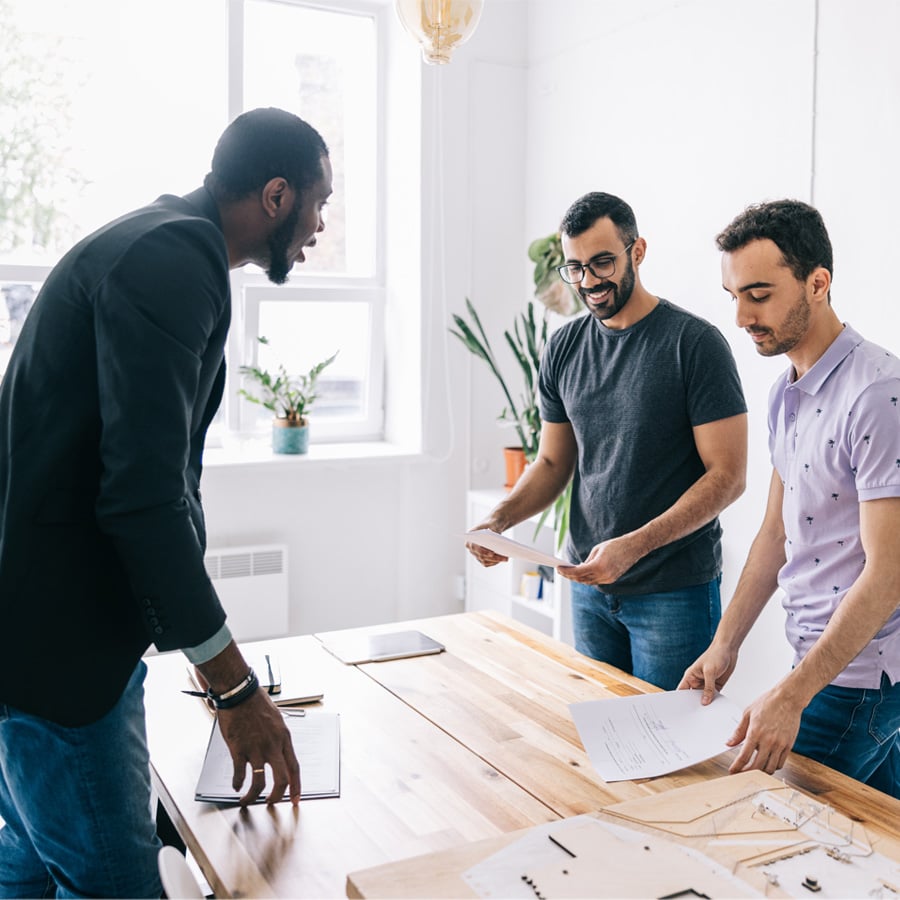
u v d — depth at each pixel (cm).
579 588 248
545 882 110
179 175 389
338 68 419
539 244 400
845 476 165
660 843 119
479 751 163
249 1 395
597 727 166
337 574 418
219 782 151
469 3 198
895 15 268
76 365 136
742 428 221
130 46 374
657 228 357
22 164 364
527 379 394
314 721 174
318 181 161
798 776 150
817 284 166
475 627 233
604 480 236
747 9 314
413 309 419
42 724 141
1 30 355
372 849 131
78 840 145
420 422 420
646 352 227
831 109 288
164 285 134
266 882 123
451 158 414
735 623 185
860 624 151
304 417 415
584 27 389
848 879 111
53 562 137
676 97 344
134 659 145
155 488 131
